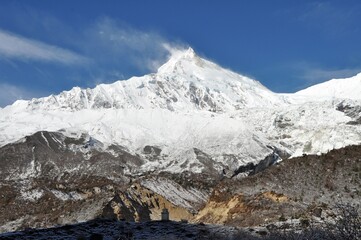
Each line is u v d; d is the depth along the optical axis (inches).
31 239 1549.0
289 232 1270.9
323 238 1093.8
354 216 1024.9
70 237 1562.5
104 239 1501.0
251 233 1491.1
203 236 1496.1
